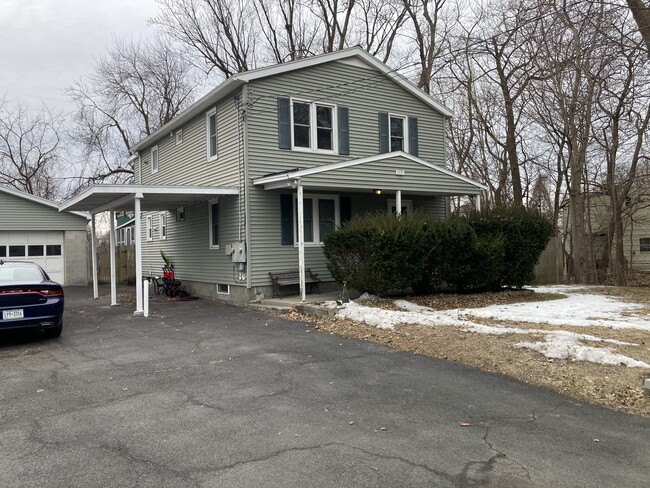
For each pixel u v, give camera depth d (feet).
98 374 21.18
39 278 29.60
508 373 20.16
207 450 13.16
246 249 42.24
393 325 29.22
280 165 44.01
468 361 22.07
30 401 17.61
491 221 43.39
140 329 32.24
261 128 43.09
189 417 15.70
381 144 50.49
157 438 14.03
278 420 15.33
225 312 39.09
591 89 52.80
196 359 23.52
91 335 30.40
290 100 44.73
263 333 29.63
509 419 15.26
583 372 19.19
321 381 19.53
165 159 59.26
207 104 47.37
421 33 82.53
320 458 12.58
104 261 80.38
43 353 25.52
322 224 46.85
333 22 90.79
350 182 41.16
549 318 29.71
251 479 11.51
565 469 11.87
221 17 93.30
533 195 87.35
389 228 35.86
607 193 69.00
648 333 25.09
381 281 35.94
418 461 12.35
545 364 20.43
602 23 36.32
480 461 12.34
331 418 15.47
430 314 31.32
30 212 68.18
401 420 15.24
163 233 61.21
